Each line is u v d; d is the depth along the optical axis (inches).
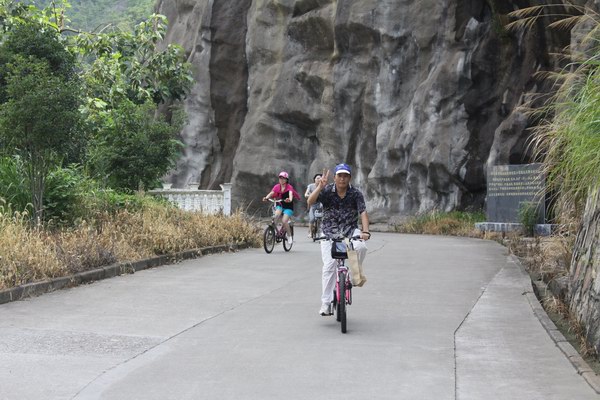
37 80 588.7
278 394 227.6
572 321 319.0
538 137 368.5
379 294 427.8
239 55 1542.8
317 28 1391.5
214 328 328.8
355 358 273.9
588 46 549.0
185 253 621.3
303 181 1435.8
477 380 245.4
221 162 1563.7
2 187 613.0
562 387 236.1
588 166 302.4
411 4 1261.1
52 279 434.3
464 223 1071.0
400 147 1238.3
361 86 1328.7
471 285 464.4
